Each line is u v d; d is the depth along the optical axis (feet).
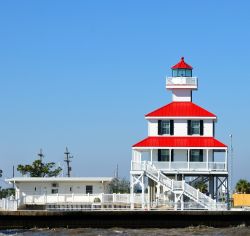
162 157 294.87
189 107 301.84
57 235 231.09
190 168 285.84
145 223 254.88
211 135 296.51
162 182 270.46
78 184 303.89
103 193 289.94
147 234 232.53
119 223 255.09
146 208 265.54
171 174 286.66
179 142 294.05
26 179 302.25
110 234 233.35
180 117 296.71
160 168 286.25
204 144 292.20
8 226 254.68
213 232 238.27
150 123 298.76
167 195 274.98
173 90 306.14
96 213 255.29
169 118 297.12
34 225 254.88
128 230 248.32
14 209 264.11
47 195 284.41
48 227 255.09
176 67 313.32
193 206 260.42
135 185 305.12
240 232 236.22
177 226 254.27
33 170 436.76
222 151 298.35
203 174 285.64
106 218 255.50
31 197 283.79
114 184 388.78
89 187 304.09
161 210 255.29
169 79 306.96
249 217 254.47
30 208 277.03
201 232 238.68
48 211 255.09
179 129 297.74
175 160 294.87
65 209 261.85
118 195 272.31
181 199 263.90
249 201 369.91
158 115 297.74
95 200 282.77
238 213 253.85
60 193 302.66
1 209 261.44
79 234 234.17
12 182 304.30
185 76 311.68
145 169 276.21
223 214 254.06
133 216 254.68
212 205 260.21
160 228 254.47
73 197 284.82
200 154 293.84
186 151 294.66
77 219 255.70
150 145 293.23
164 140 295.07
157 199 272.10
